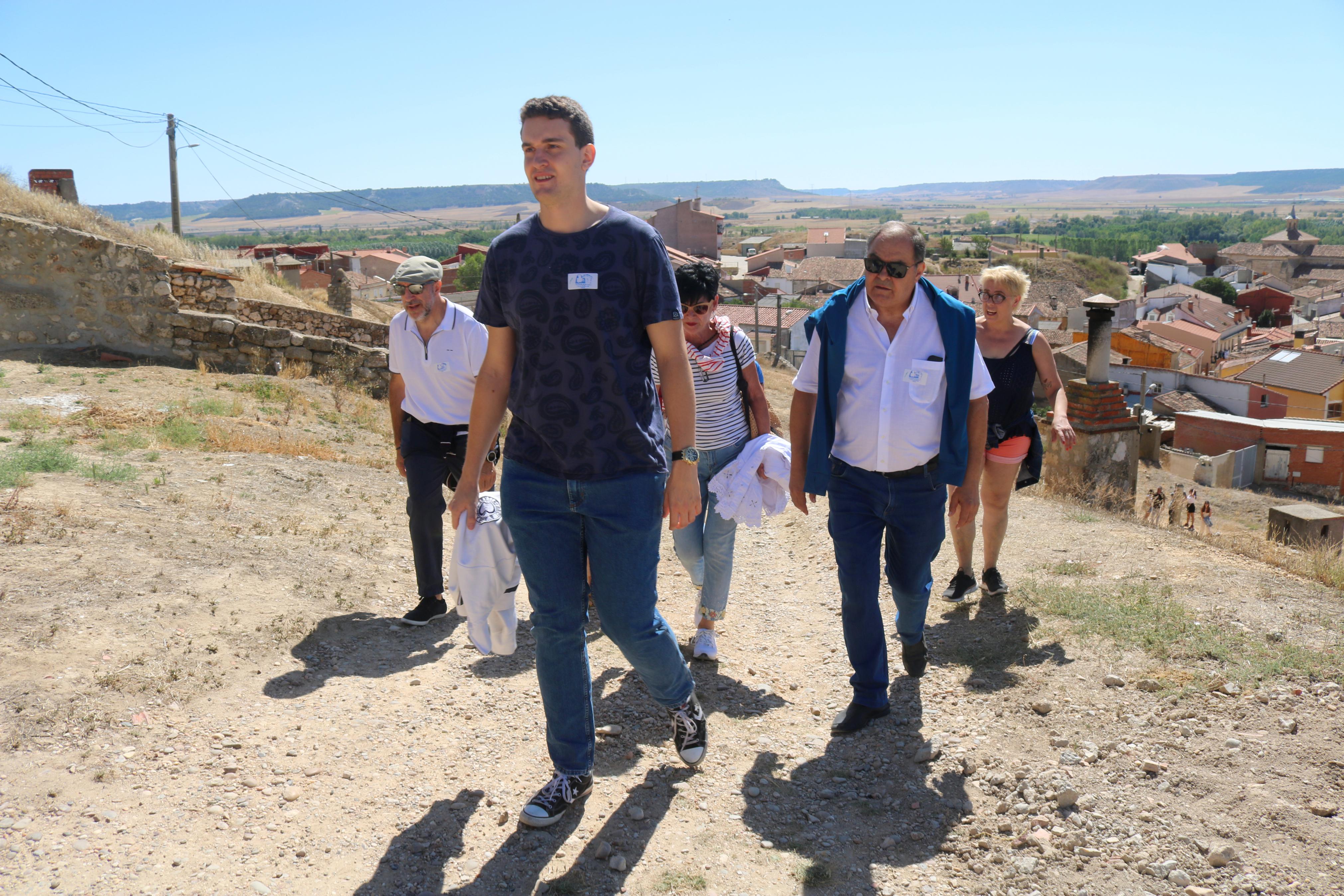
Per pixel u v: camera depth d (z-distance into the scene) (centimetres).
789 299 9206
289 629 429
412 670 411
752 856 279
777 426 486
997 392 470
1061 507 708
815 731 370
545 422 272
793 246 14450
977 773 322
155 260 1310
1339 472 3553
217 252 2127
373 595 504
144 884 246
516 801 306
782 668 443
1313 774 296
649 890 259
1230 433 3769
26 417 848
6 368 1123
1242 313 10375
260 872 257
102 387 1071
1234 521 2266
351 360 1392
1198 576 489
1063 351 5031
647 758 342
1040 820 289
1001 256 14638
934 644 443
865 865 276
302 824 282
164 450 766
